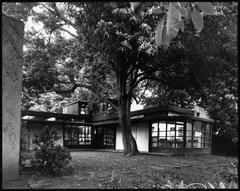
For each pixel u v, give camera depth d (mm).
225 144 16281
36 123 16469
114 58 9812
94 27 8711
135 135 16531
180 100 15875
